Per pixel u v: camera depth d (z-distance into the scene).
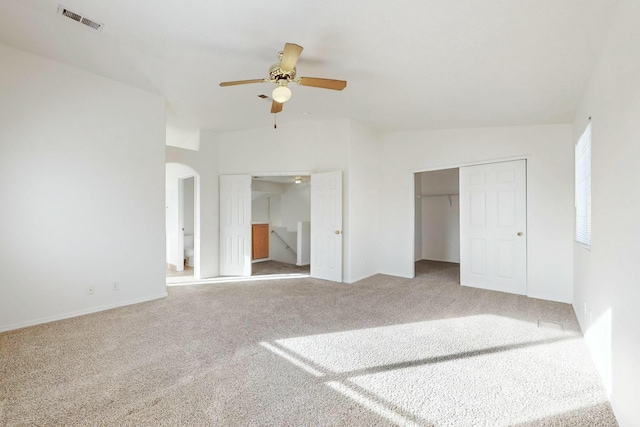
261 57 2.93
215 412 1.74
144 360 2.34
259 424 1.64
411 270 5.33
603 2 1.82
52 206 3.17
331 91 3.61
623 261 1.64
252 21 2.33
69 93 3.26
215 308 3.65
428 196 7.62
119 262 3.68
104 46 2.81
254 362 2.33
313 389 1.98
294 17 2.25
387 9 2.09
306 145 5.29
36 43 2.81
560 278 3.89
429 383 2.05
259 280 5.20
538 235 4.05
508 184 4.32
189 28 2.47
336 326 3.07
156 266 4.04
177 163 5.09
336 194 4.99
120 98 3.65
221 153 5.75
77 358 2.37
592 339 2.42
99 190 3.50
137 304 3.79
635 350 1.45
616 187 1.78
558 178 3.92
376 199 5.60
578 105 3.28
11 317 2.93
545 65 2.60
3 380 2.05
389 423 1.66
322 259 5.26
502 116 3.93
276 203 9.27
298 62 2.87
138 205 3.84
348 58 2.77
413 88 3.36
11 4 2.25
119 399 1.85
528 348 2.57
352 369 2.23
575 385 2.02
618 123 1.76
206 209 5.50
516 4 1.92
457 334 2.87
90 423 1.64
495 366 2.28
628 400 1.53
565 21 2.03
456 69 2.85
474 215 4.66
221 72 3.29
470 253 4.72
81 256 3.37
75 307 3.32
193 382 2.04
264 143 5.50
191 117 4.80
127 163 3.73
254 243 7.37
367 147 5.34
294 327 3.04
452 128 4.79
